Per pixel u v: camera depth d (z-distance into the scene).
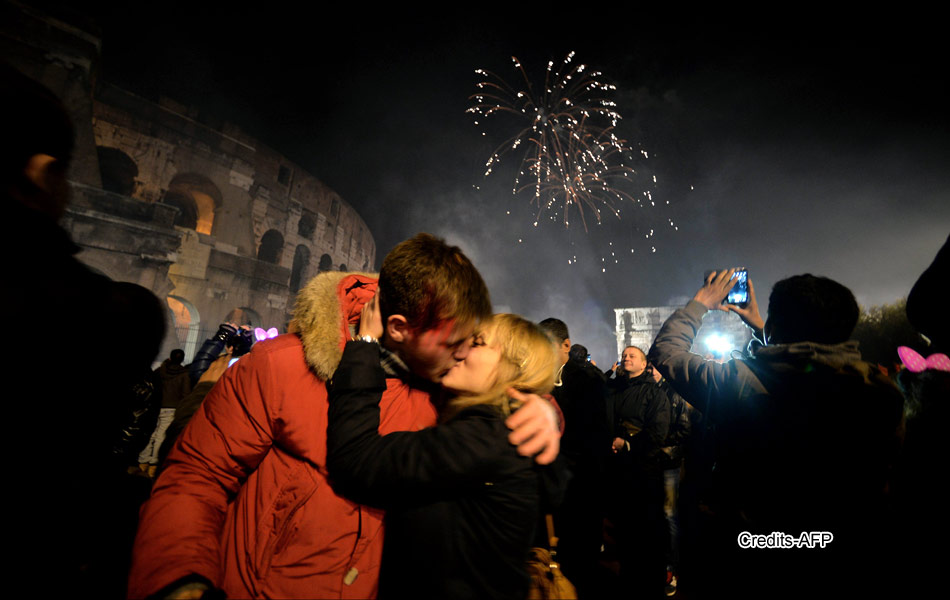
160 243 14.61
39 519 0.67
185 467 1.05
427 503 1.02
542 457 1.04
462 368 1.25
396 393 1.20
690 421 3.43
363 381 1.05
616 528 3.43
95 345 0.76
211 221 21.81
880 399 1.27
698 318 1.84
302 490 1.04
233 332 2.54
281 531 1.02
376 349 1.12
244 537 1.04
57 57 13.89
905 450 1.19
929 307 1.08
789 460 1.31
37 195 0.73
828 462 1.26
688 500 4.34
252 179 22.44
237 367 1.12
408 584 1.01
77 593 0.76
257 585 0.99
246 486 1.09
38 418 0.65
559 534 3.26
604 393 3.46
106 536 0.90
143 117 18.42
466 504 1.02
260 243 23.44
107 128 17.47
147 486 1.45
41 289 0.67
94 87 16.50
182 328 19.41
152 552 0.88
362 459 0.97
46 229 0.72
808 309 1.42
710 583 3.45
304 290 1.20
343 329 1.15
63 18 14.03
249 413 1.06
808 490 1.27
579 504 3.21
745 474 1.39
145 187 18.23
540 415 1.07
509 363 1.25
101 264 13.38
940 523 1.08
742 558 1.35
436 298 1.00
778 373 1.38
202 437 1.07
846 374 1.33
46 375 0.66
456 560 1.00
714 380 1.55
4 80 0.71
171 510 0.95
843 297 1.41
